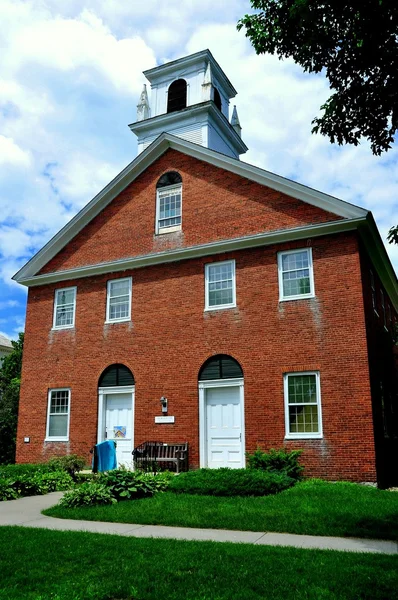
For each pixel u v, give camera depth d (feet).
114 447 55.62
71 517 34.94
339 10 32.83
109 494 39.42
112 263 67.31
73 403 66.44
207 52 86.84
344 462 49.39
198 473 46.68
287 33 35.50
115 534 29.17
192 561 23.35
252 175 61.00
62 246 72.95
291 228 56.39
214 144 85.81
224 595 19.20
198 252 61.72
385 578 20.70
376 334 58.90
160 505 37.09
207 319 59.67
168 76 90.58
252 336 56.54
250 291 57.88
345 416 50.34
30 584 20.76
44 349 70.69
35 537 28.27
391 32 32.81
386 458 54.39
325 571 21.67
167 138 67.21
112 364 64.85
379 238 57.57
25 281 74.08
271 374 54.65
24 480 46.70
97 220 71.10
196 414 57.88
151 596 19.26
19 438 69.26
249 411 54.85
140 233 67.21
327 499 38.32
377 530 29.01
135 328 64.28
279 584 20.26
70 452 64.95
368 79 35.50
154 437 59.72
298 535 29.17
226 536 28.99
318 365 52.60
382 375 59.31
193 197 64.54
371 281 60.03
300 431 52.16
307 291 55.16
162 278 64.03
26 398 70.28
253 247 58.90
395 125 35.63
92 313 68.13
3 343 157.28
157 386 61.00
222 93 93.40
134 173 69.62
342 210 54.60
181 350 60.44
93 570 22.44
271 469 49.21
